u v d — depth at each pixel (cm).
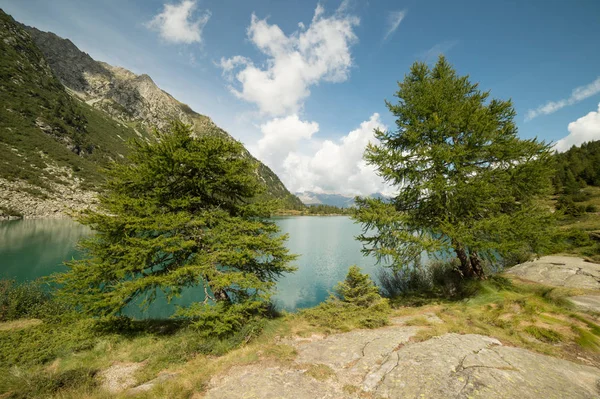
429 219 1265
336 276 2973
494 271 1797
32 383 637
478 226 1054
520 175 1025
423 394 470
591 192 5047
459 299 1223
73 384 650
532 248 1084
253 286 1014
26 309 1306
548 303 942
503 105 1155
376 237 1335
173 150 1055
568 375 515
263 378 586
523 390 457
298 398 502
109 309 969
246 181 1177
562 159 7619
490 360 571
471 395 450
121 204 974
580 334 695
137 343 956
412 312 1101
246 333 920
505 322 807
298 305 2119
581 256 1848
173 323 1211
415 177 1203
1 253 3017
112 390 645
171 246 977
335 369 616
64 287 962
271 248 1166
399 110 1316
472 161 1138
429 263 1909
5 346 918
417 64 1380
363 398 490
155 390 561
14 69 12031
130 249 920
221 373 639
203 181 1064
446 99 1234
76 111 13488
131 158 1094
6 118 8850
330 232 7188
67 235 4219
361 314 1046
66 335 1020
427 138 1258
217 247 1029
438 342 686
